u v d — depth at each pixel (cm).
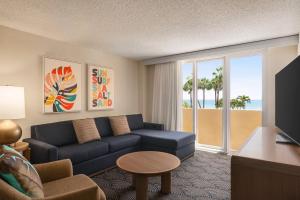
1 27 275
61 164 186
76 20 258
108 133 395
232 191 103
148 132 416
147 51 424
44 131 300
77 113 375
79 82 374
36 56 313
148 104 528
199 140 464
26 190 129
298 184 88
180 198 231
